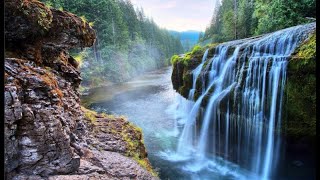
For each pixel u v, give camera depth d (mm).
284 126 8930
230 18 29234
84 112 7590
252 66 10039
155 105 21000
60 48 6129
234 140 10758
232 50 11523
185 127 14000
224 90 11203
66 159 4117
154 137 14055
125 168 5461
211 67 12352
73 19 6031
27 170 3682
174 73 15141
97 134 6629
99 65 37219
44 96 4145
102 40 40938
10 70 3824
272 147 9406
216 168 10688
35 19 4785
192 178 9867
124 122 7809
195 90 12906
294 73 8273
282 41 9586
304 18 13992
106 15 43031
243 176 10008
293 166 9312
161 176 9969
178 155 11859
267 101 9297
